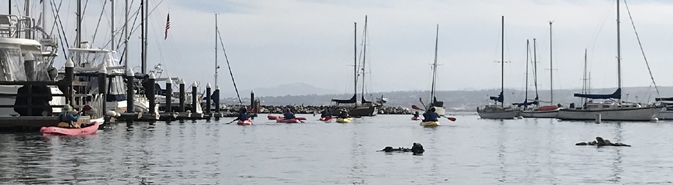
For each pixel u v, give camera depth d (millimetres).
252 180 25312
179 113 82625
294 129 64625
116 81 74250
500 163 31484
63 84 47812
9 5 61906
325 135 54469
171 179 25234
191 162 30797
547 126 77125
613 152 37406
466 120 106188
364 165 30234
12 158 31094
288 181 25156
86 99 55688
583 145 43062
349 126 74625
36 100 47531
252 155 34719
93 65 71812
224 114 100562
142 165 29250
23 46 51688
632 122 88625
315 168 29016
